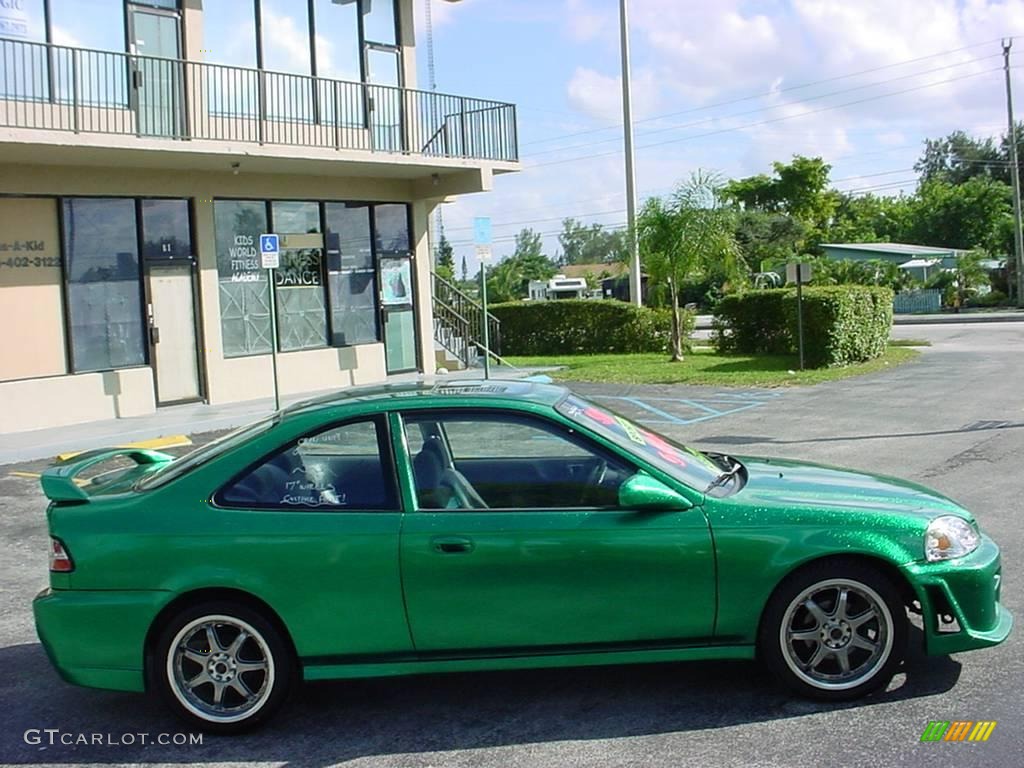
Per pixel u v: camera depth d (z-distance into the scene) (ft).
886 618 15.37
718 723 15.05
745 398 55.36
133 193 51.72
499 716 15.71
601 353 94.53
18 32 46.47
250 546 15.19
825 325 70.13
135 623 15.16
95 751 15.14
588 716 15.53
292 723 15.81
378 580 15.14
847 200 263.90
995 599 15.87
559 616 15.26
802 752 13.94
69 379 49.34
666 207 77.15
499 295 215.51
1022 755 13.62
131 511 15.53
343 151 54.44
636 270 94.94
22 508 33.50
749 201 222.07
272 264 48.55
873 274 161.38
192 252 54.60
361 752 14.70
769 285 156.35
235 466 15.79
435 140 61.62
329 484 15.79
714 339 92.94
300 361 59.47
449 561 15.12
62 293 49.47
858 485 16.96
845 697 15.47
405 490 15.56
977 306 159.12
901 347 85.56
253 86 54.95
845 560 15.34
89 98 48.70
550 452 16.12
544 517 15.35
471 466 16.16
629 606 15.28
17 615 22.13
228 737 15.46
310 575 15.14
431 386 17.66
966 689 15.87
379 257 64.08
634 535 15.21
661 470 15.90
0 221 47.42
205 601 15.34
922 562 15.30
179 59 51.85
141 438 45.98
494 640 15.34
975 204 237.66
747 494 16.11
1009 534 25.21
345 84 59.21
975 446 38.22
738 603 15.31
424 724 15.56
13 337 47.91
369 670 15.38
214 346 55.36
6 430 47.03
